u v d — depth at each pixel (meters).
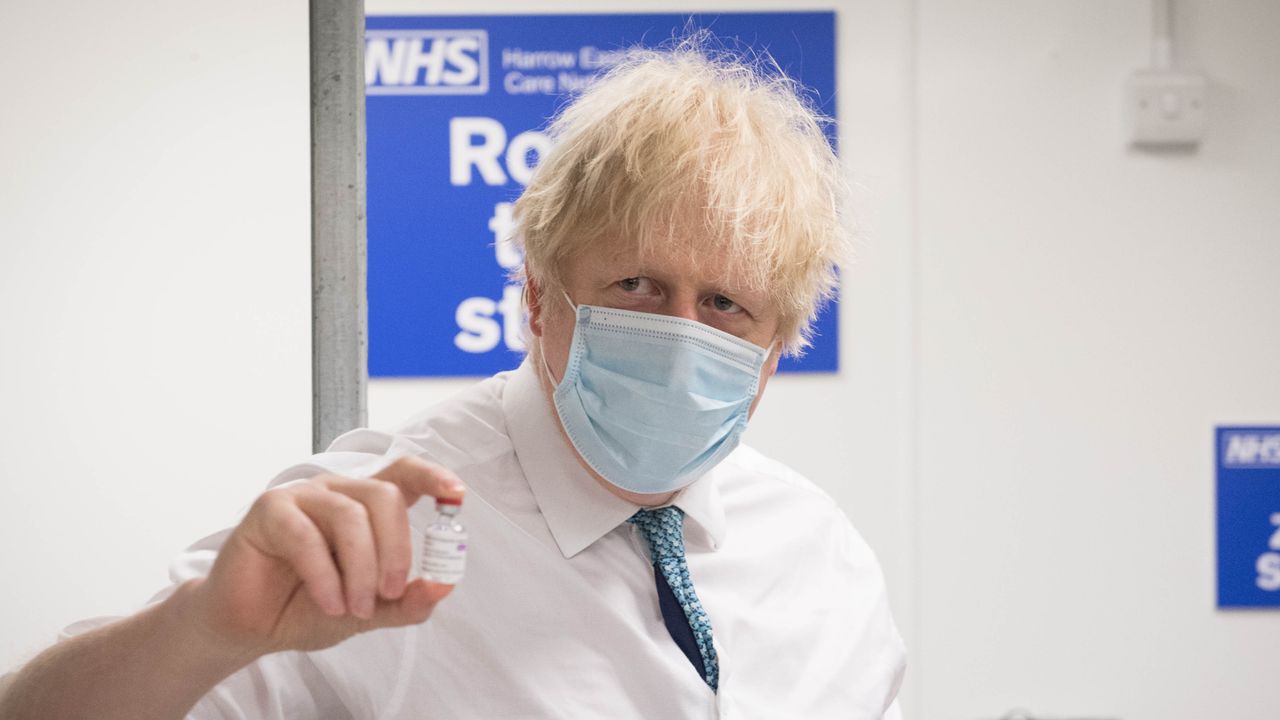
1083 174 2.74
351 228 1.32
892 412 2.76
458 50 2.65
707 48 2.68
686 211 1.07
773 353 1.22
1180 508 2.76
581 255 1.13
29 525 1.35
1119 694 2.76
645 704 1.17
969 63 2.73
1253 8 2.74
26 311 1.35
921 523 2.75
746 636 1.27
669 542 1.24
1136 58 2.73
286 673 1.09
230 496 1.36
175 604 0.80
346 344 1.33
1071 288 2.75
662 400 1.10
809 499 1.43
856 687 1.31
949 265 2.74
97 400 1.36
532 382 1.27
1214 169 2.74
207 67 1.37
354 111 1.31
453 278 2.67
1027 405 2.75
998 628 2.76
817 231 1.18
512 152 2.67
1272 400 2.76
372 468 1.17
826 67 2.72
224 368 1.36
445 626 1.13
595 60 2.67
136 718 0.84
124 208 1.36
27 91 1.36
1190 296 2.75
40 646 1.01
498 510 1.21
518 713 1.12
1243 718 2.76
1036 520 2.75
